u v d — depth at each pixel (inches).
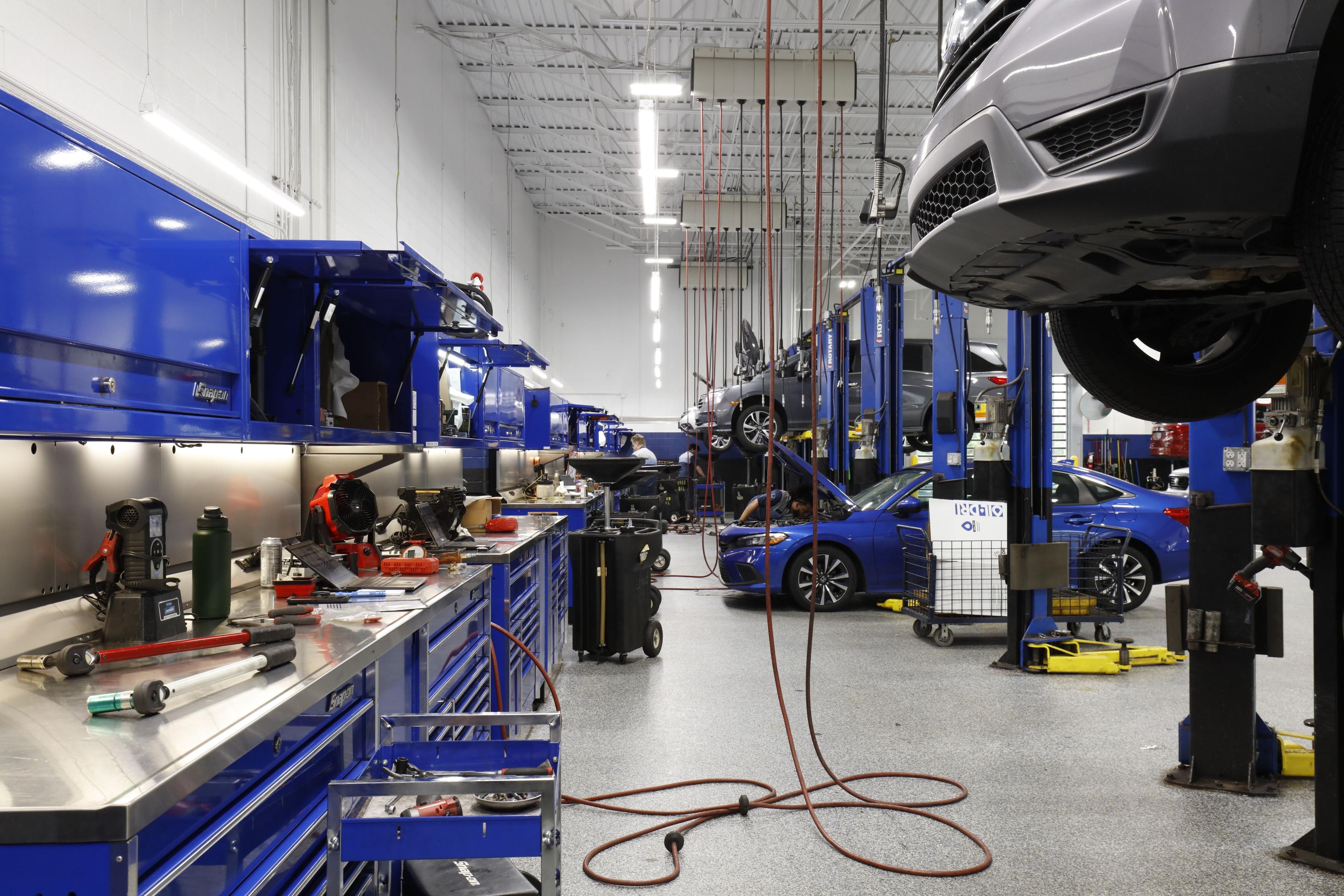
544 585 187.6
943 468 226.2
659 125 557.9
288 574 102.7
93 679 61.2
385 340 161.3
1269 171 60.2
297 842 58.8
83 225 64.4
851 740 142.3
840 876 95.2
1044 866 97.2
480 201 560.1
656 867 97.9
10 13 145.6
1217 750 121.2
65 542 75.8
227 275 90.4
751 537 276.4
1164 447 461.4
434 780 52.3
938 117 84.0
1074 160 65.9
